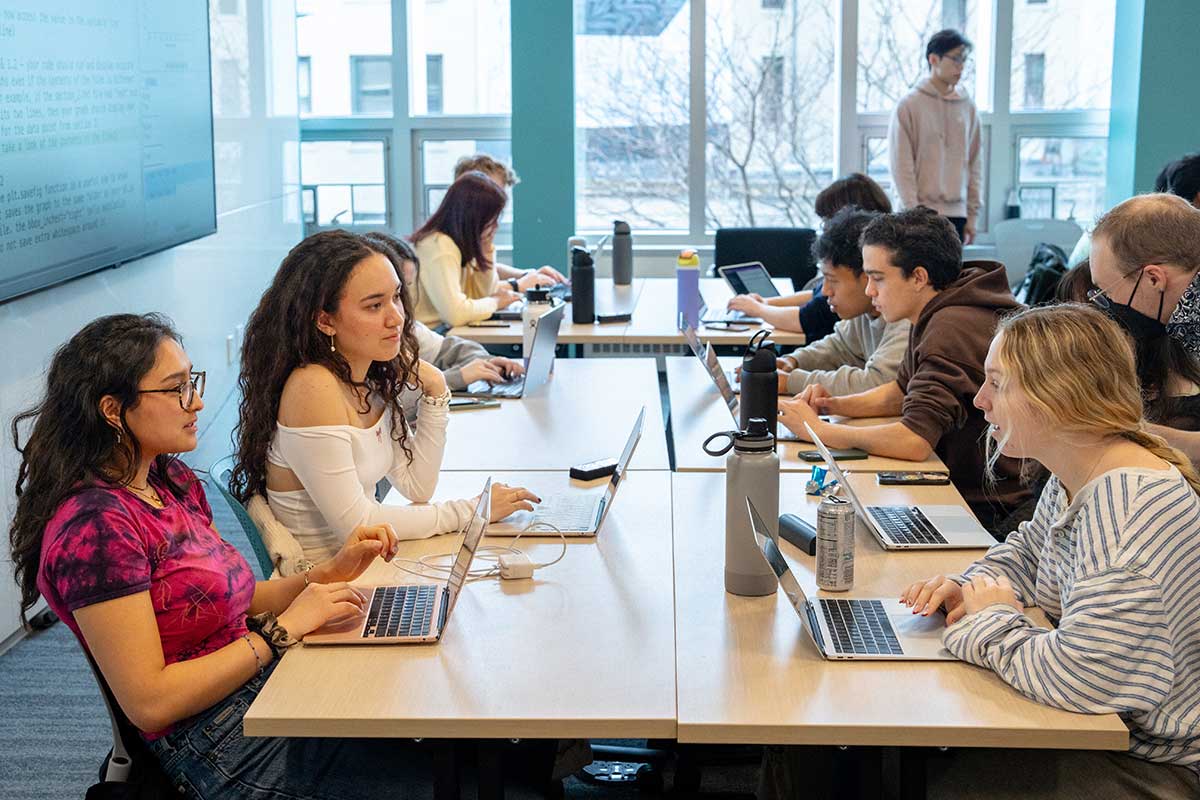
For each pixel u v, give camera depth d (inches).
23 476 74.8
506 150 280.4
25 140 133.4
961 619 72.9
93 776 111.5
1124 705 65.1
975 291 115.0
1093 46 274.2
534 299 152.0
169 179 180.2
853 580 82.4
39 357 142.5
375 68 277.0
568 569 85.8
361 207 283.6
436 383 102.1
